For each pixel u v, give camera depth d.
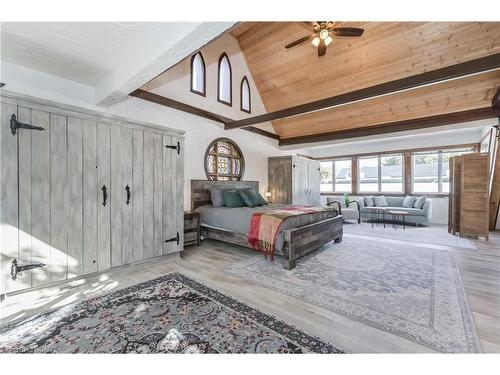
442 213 6.81
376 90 3.43
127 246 2.90
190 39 1.90
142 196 3.04
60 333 1.72
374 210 7.09
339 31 3.30
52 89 3.04
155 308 2.07
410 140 7.36
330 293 2.38
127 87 2.76
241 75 5.94
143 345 1.60
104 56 2.59
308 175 7.09
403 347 1.59
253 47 5.70
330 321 1.89
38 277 2.25
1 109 2.06
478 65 2.74
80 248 2.52
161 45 2.07
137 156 3.00
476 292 2.39
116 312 2.00
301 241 3.27
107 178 2.73
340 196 8.28
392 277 2.79
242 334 1.72
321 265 3.23
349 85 5.21
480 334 1.72
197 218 4.21
